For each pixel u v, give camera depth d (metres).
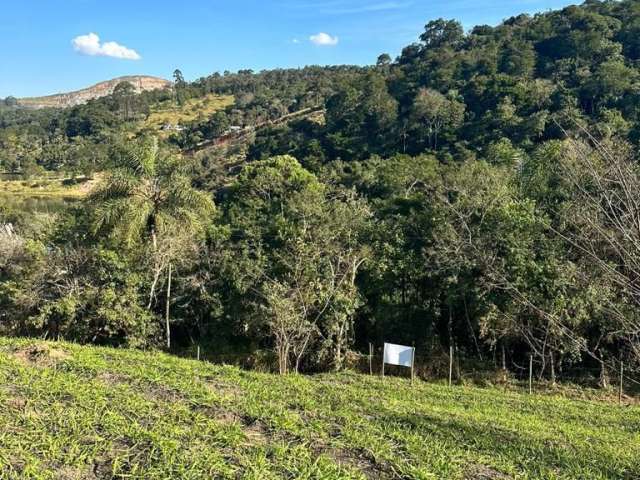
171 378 9.73
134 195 18.23
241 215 23.16
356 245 18.19
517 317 15.36
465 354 18.11
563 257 14.29
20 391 7.74
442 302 18.23
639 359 5.32
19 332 19.25
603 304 6.50
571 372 16.42
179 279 18.91
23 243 20.09
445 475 6.01
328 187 29.97
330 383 12.77
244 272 18.17
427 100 53.69
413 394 12.34
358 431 7.30
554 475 6.37
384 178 33.72
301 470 5.71
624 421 11.03
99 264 18.50
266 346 18.52
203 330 19.66
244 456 5.91
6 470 5.23
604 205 4.61
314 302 16.69
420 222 18.56
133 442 6.11
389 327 18.25
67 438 6.01
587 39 52.22
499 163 28.81
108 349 13.22
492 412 11.05
